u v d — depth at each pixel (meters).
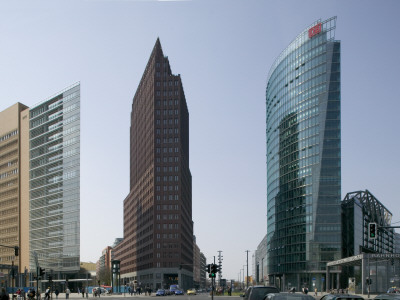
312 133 155.50
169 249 182.62
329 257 146.75
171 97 193.88
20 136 199.25
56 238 177.12
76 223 172.00
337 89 153.62
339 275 144.38
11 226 195.88
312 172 153.38
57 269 174.50
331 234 147.62
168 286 180.88
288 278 161.38
